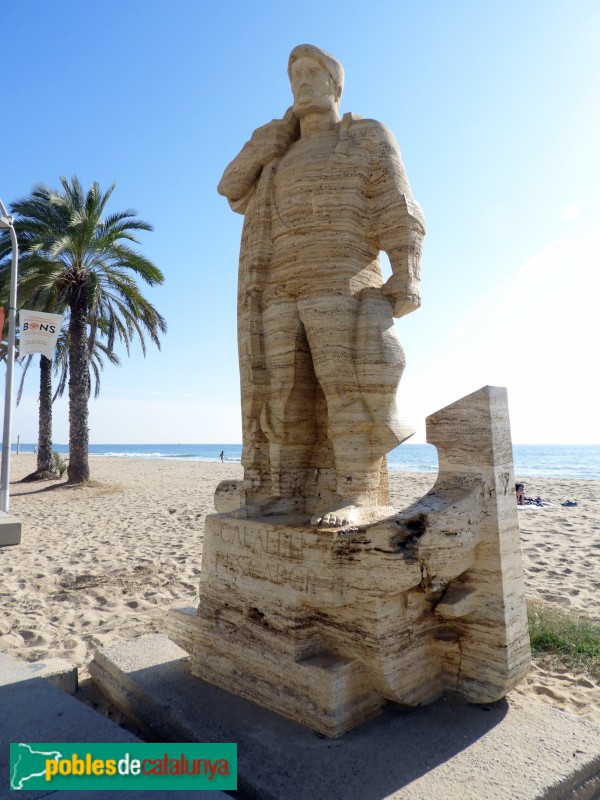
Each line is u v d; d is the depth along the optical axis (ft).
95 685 11.89
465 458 9.64
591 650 13.34
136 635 15.26
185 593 19.44
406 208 10.28
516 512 9.86
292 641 9.18
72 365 54.75
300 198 10.75
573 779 7.55
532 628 14.58
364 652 8.83
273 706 9.25
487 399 9.49
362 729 8.66
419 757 7.89
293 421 11.02
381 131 10.91
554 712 9.18
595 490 58.23
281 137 11.87
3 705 8.86
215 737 8.45
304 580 9.19
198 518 36.55
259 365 11.28
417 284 10.51
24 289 47.57
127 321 55.83
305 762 7.77
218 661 10.36
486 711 9.20
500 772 7.56
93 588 19.86
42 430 65.36
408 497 47.34
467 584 9.61
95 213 50.06
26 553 25.61
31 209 48.26
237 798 7.48
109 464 117.19
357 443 10.16
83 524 34.17
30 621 16.39
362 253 10.67
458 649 9.66
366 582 8.71
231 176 12.48
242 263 11.96
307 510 11.12
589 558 23.66
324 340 10.18
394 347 10.16
